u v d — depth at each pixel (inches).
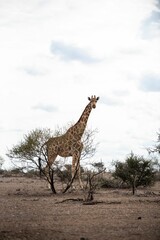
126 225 515.8
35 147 1043.9
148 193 975.6
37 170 1071.6
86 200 780.0
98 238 444.1
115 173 1183.6
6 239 430.6
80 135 1055.0
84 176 1277.1
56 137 1088.8
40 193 975.6
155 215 595.2
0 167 2116.1
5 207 692.7
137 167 1142.3
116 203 740.0
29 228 490.3
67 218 569.3
